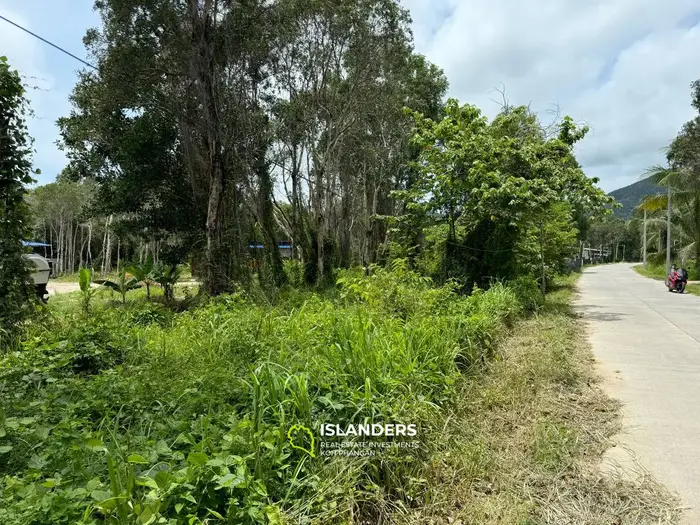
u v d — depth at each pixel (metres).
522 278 13.20
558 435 3.97
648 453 3.83
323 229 20.73
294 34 18.69
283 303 11.59
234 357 5.09
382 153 24.34
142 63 14.42
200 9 14.71
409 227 15.54
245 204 17.44
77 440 2.83
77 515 2.21
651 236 41.69
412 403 3.67
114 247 46.38
